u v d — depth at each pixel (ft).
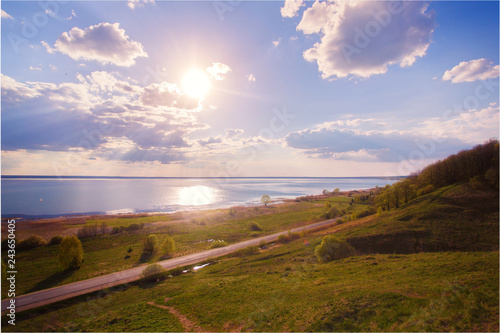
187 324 73.87
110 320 81.71
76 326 80.23
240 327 66.44
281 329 60.23
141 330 72.49
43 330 79.30
